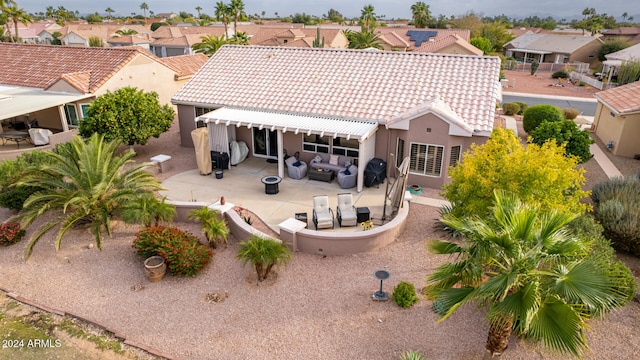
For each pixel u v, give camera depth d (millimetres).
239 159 27234
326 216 19453
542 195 15047
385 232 18125
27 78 36281
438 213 21234
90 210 19016
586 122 41062
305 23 175125
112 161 20375
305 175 25859
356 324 14031
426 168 23766
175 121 39312
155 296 15539
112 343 13508
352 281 16203
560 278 9844
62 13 180000
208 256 17266
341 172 23750
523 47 99250
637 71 56500
